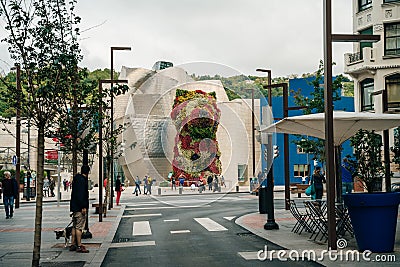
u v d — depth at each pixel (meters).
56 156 37.25
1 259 9.50
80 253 10.14
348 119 10.03
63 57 8.41
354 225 9.18
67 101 9.94
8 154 45.88
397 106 28.62
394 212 8.99
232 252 9.85
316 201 11.33
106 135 15.20
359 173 11.45
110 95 10.09
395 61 28.77
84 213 10.44
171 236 12.84
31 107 8.00
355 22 31.05
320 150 21.08
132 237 12.84
